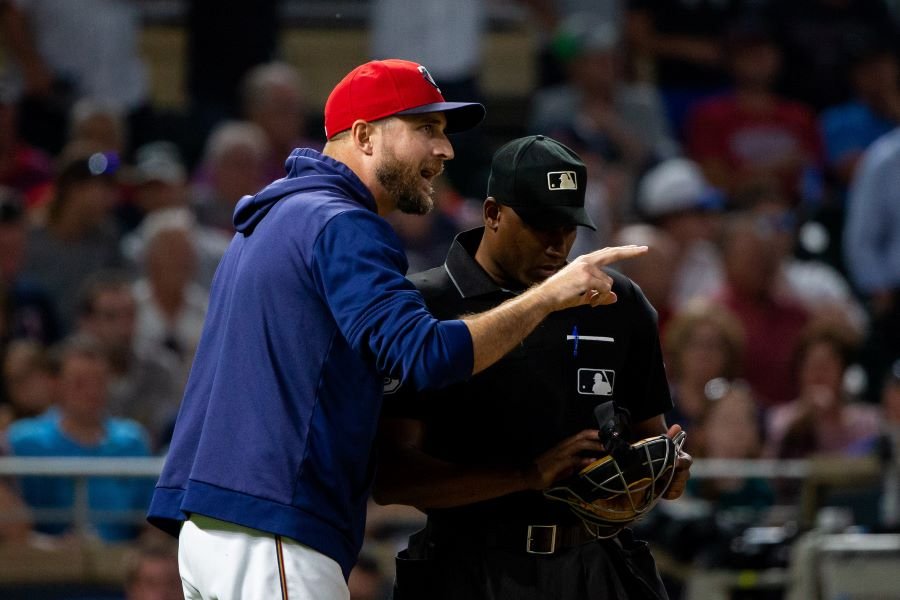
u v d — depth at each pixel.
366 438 12.09
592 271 11.81
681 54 42.62
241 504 11.75
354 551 12.18
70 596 22.02
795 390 29.12
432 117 12.49
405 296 11.50
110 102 37.47
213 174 32.28
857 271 35.25
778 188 38.12
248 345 12.04
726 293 31.12
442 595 12.98
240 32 38.47
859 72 41.59
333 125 12.62
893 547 19.89
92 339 25.28
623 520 12.90
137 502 23.25
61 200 29.53
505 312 11.62
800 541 20.00
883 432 22.78
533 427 12.96
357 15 42.88
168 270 28.31
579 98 38.69
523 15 43.12
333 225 11.82
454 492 12.76
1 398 26.06
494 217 13.01
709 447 24.36
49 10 36.84
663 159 38.59
